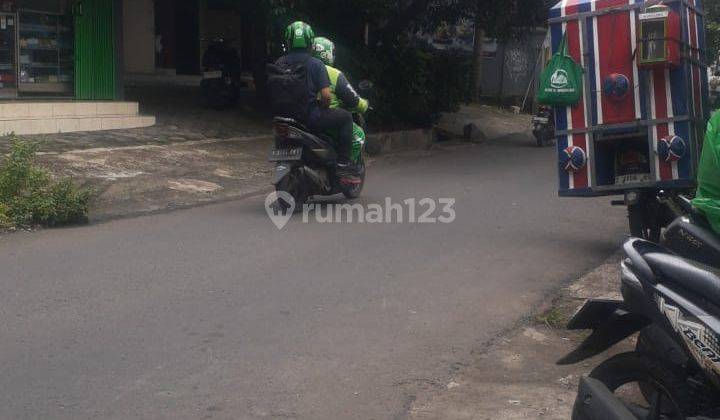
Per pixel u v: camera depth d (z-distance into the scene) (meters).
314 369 5.38
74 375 5.14
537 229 9.69
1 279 7.00
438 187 12.64
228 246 8.35
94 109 14.95
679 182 8.06
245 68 26.25
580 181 8.56
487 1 19.41
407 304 6.72
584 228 9.82
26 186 9.40
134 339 5.74
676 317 3.68
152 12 23.66
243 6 17.98
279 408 4.82
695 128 8.15
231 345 5.71
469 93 26.45
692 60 8.20
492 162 16.36
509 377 5.41
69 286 6.86
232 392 5.00
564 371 5.53
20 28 14.24
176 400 4.86
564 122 8.54
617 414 3.78
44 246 8.18
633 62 8.16
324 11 17.75
